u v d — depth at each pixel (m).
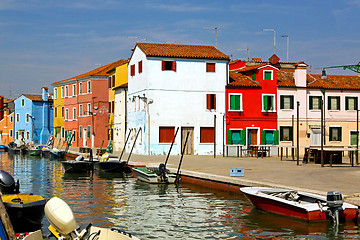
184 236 12.72
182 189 21.69
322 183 18.34
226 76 41.38
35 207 12.84
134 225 14.02
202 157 36.84
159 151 39.66
